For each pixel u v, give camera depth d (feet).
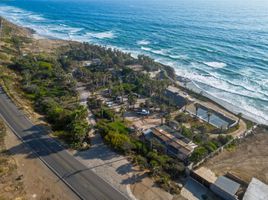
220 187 230.48
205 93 463.01
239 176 258.37
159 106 381.81
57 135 288.92
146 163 255.29
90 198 211.61
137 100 406.41
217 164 274.77
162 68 553.23
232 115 380.78
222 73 550.77
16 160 246.06
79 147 271.49
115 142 272.31
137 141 290.97
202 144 294.66
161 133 302.45
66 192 215.51
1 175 224.74
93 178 232.12
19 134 286.25
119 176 236.84
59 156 257.14
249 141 321.73
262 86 487.61
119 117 349.00
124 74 499.10
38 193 212.02
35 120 314.55
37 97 378.12
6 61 507.71
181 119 353.92
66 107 355.77
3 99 356.59
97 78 451.53
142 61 567.59
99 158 258.37
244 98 445.78
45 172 234.99
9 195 206.28
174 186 233.76
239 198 227.81
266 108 415.44
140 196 216.95
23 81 426.51
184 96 414.62
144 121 347.77
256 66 584.40
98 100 378.73
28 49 643.45
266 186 238.48
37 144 272.10
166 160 266.16
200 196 228.84
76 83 440.04
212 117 369.71
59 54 618.44
